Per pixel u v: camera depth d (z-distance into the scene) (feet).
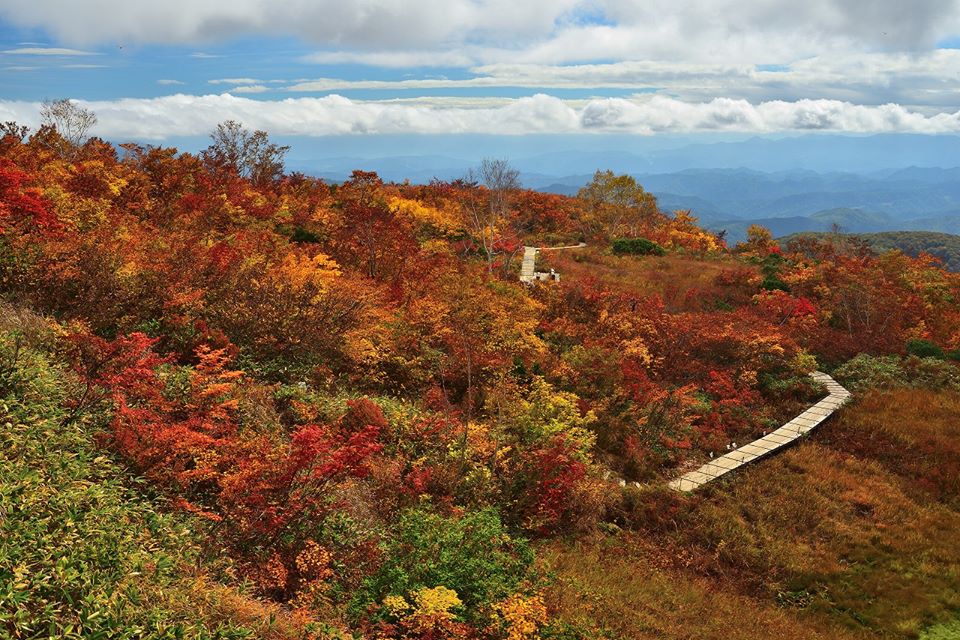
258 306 42.68
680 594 34.45
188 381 31.42
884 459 53.11
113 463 24.31
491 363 50.14
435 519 26.55
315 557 22.75
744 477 48.26
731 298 97.91
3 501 15.79
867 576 38.83
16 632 12.72
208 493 25.73
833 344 76.02
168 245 48.65
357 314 48.21
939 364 70.13
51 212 45.68
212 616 16.60
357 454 25.00
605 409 52.08
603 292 80.33
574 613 27.07
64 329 31.63
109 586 14.80
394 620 21.79
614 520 41.37
